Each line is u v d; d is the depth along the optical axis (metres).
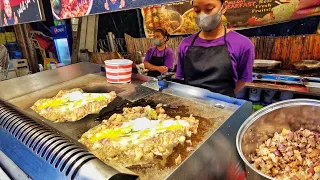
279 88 2.93
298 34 3.12
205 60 2.09
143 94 2.06
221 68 2.03
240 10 3.37
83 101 1.91
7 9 2.04
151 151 1.25
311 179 1.05
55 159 0.92
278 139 1.31
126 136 1.39
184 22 3.91
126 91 2.15
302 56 3.13
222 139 1.26
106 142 1.34
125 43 4.73
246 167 0.98
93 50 4.83
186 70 2.25
